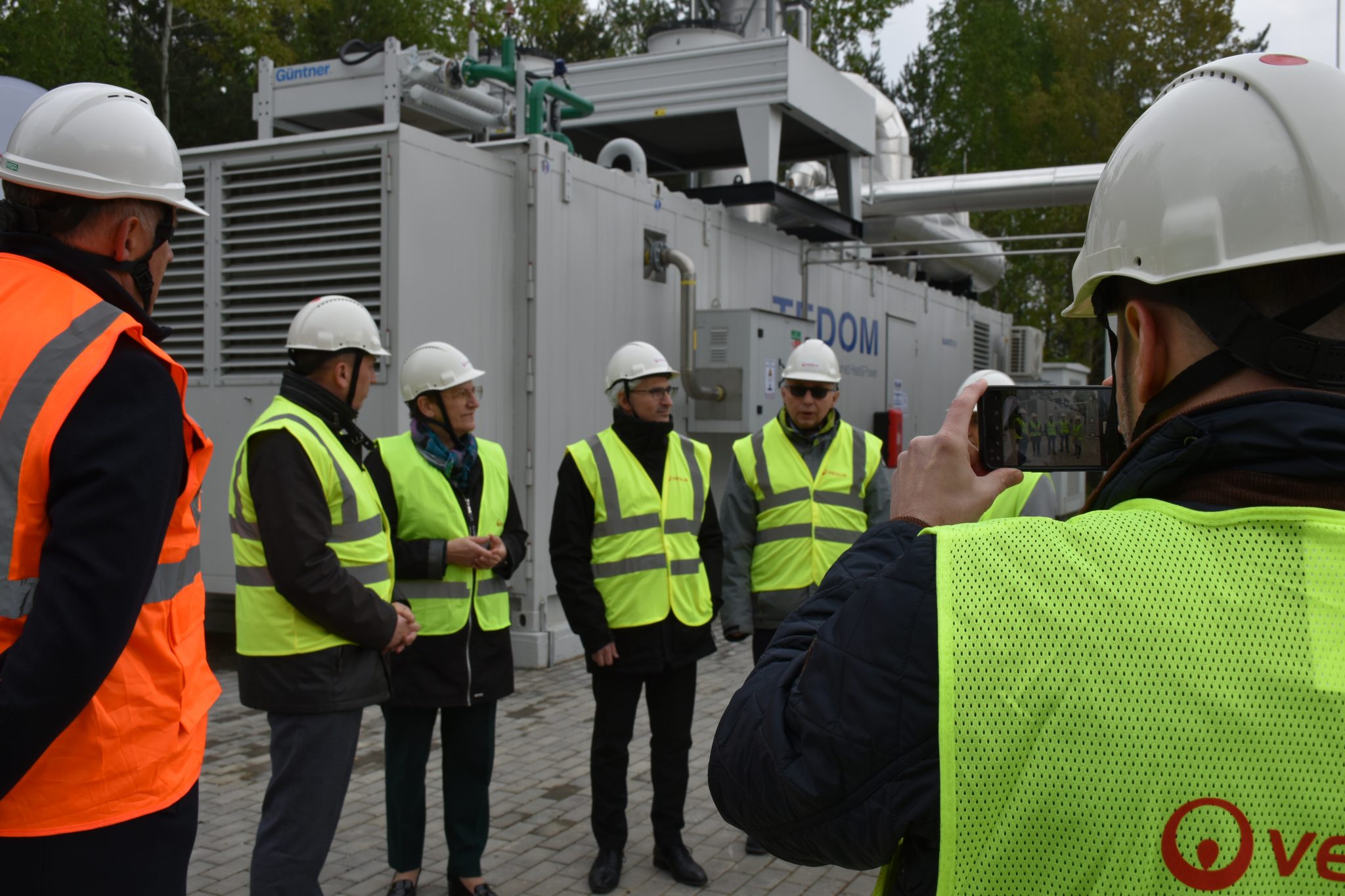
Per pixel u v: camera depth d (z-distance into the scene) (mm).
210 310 6668
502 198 6855
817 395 4469
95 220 1786
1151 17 25328
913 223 13445
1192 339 974
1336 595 860
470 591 3609
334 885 3750
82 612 1501
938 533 940
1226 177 944
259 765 5000
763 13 11734
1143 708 842
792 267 10258
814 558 4395
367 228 6211
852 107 10281
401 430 6113
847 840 932
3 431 1544
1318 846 823
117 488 1557
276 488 2879
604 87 9773
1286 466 892
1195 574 874
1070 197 12047
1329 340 908
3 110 3326
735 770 1029
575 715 5871
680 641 3947
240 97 23000
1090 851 837
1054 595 875
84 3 17141
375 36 23734
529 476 6852
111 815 1668
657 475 4090
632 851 4141
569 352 7145
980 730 849
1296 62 987
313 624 2934
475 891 3574
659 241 8164
